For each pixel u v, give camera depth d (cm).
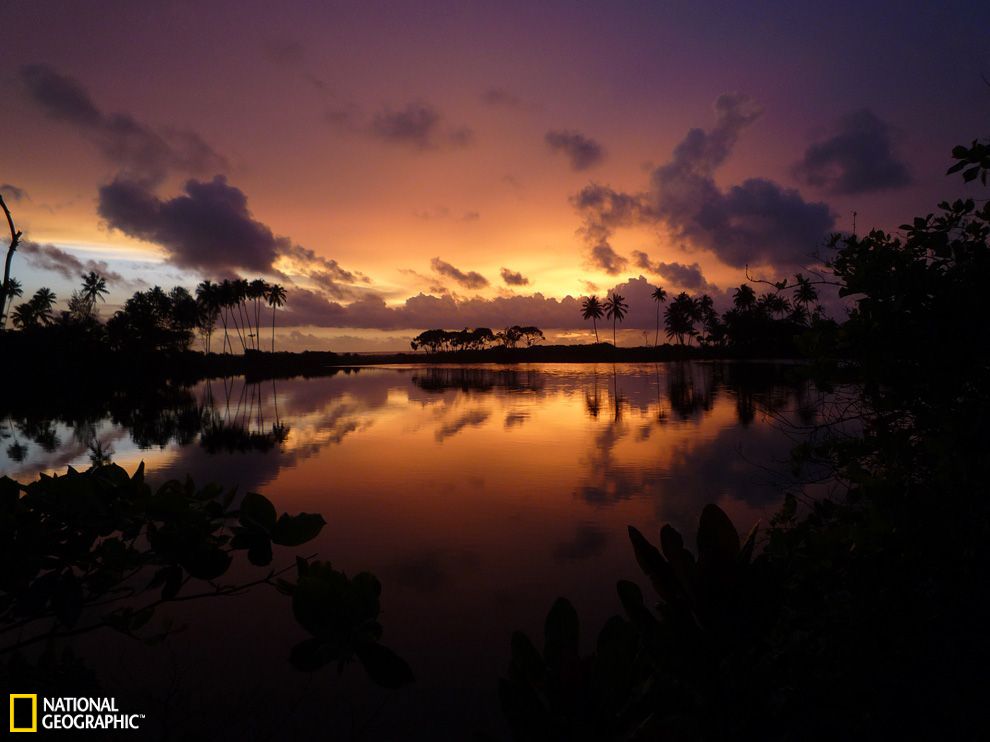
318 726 309
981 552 159
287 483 964
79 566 131
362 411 2195
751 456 1060
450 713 326
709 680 105
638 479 920
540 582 517
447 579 528
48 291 5281
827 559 171
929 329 189
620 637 99
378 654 107
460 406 2327
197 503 137
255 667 364
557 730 94
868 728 136
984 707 136
